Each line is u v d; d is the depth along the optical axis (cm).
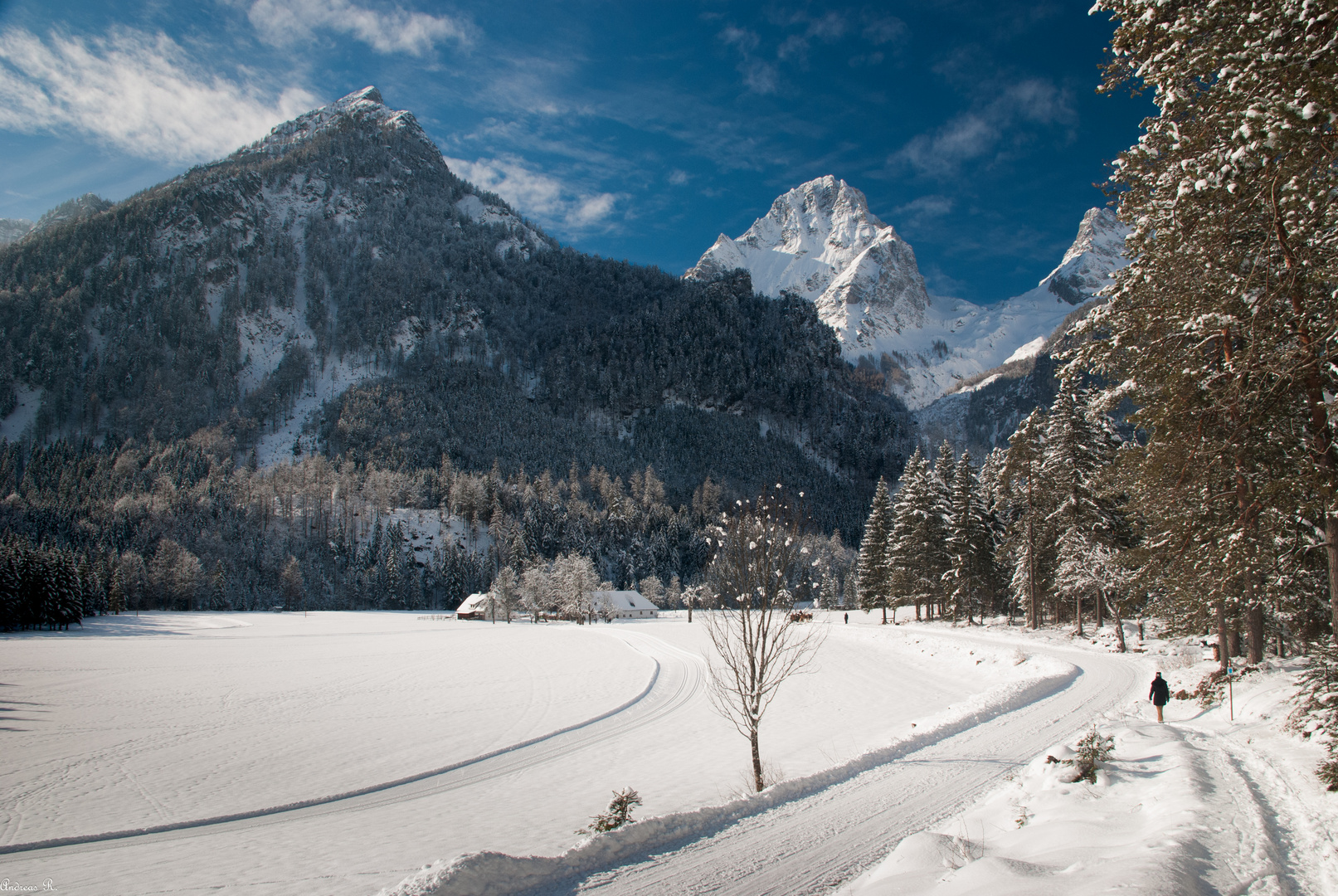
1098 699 2134
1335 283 1020
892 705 2955
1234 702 1734
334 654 6131
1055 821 902
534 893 781
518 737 2658
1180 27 1030
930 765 1397
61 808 1795
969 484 4997
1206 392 1272
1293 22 865
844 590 10169
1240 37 952
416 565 15112
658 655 5362
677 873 840
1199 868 649
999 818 987
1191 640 3136
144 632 8725
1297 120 810
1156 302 1327
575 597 10619
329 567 14750
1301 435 1298
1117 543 3628
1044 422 4297
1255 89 908
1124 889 570
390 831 1505
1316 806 881
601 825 1116
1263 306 1059
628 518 16525
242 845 1441
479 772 2148
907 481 5556
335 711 3309
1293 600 2023
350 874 1160
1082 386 3716
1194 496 1466
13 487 16275
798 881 805
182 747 2544
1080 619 3875
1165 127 1196
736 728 2656
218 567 13612
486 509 16862
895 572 5562
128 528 14038
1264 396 1173
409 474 19525
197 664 5353
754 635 1538
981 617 5366
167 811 1756
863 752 1497
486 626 10100
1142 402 1505
